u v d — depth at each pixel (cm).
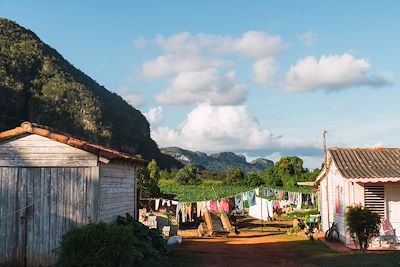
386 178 1947
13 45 12669
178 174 9925
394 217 2031
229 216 3356
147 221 2394
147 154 16012
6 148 1396
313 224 2847
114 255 1139
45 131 1382
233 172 10281
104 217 1440
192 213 3397
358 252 1823
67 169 1388
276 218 4072
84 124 12888
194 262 1602
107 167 1488
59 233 1366
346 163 2166
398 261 1518
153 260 1452
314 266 1552
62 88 12900
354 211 1861
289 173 9625
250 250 1994
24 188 1386
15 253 1367
